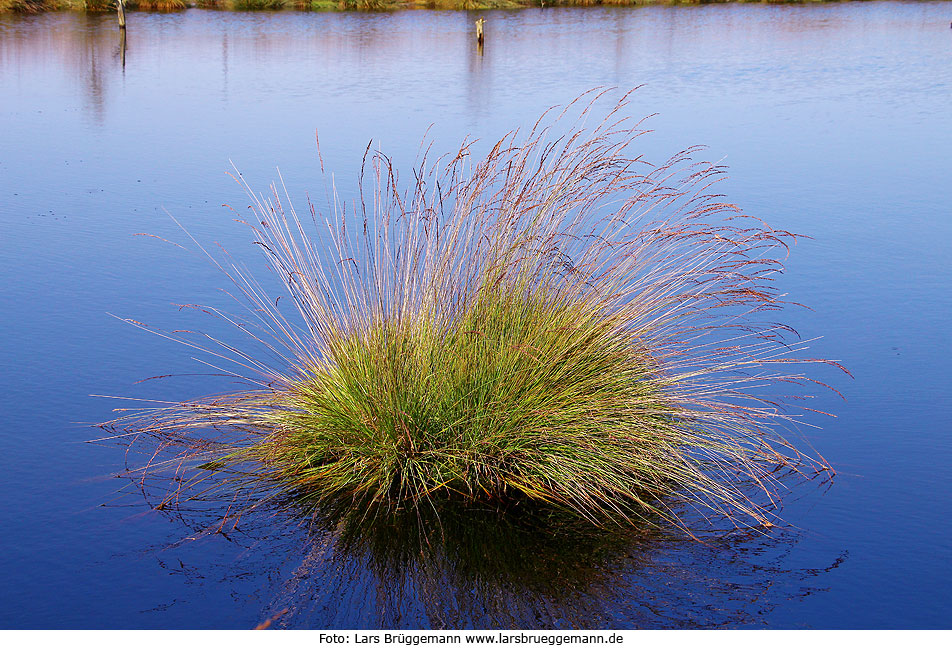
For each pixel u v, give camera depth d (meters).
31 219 8.42
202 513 3.83
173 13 32.50
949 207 9.04
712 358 5.12
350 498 3.98
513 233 4.46
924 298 6.54
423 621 3.13
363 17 33.25
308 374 4.50
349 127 13.30
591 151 4.66
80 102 15.61
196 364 5.27
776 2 40.25
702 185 9.66
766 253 7.57
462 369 4.12
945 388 5.07
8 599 3.20
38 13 30.95
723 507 3.94
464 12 35.72
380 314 4.23
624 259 4.60
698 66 21.69
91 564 3.43
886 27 31.62
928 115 14.95
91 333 5.76
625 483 4.12
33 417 4.62
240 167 10.56
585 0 38.88
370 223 7.94
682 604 3.24
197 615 3.13
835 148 12.00
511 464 4.12
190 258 7.29
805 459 4.34
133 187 9.65
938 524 3.77
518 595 3.29
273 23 30.55
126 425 4.55
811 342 5.73
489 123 13.53
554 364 4.21
